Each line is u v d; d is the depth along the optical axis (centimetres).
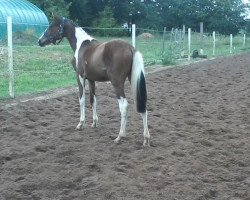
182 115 641
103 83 949
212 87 940
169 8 4100
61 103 708
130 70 464
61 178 375
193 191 349
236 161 429
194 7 4056
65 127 546
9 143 484
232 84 992
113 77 468
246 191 353
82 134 521
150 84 955
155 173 389
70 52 1550
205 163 421
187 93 848
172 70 1238
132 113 649
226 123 595
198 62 1549
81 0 3375
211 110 679
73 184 364
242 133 539
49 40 562
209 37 2939
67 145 472
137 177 379
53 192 349
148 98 777
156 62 1420
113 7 3744
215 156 446
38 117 607
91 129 545
